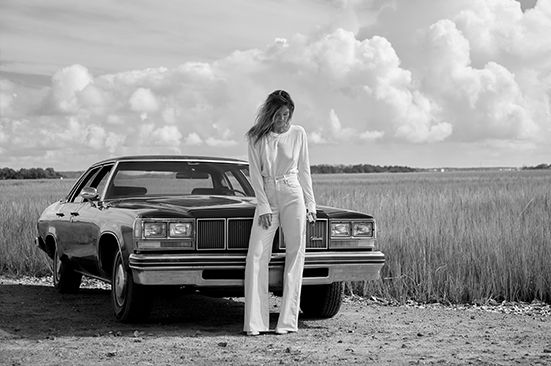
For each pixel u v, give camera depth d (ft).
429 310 28.37
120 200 26.35
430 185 133.39
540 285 30.58
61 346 20.67
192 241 22.58
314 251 23.68
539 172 312.71
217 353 19.71
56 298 30.68
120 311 24.35
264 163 22.77
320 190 107.34
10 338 21.91
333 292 25.23
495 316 27.07
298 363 18.48
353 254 23.77
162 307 28.17
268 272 22.95
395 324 24.93
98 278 27.84
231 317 25.99
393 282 31.19
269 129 22.74
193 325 24.26
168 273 22.13
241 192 27.30
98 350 20.07
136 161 27.35
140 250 22.31
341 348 20.52
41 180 175.32
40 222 33.50
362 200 60.08
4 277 38.42
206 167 27.71
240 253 22.91
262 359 18.94
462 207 57.06
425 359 19.04
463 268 31.83
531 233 35.73
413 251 33.19
